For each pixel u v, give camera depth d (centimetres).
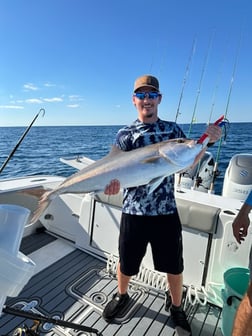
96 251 282
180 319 194
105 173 172
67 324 151
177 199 235
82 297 223
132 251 194
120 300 208
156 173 165
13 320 194
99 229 278
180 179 309
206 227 213
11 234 90
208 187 353
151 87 182
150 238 191
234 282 196
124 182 170
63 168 1073
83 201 287
